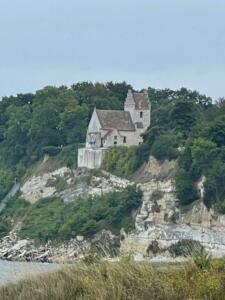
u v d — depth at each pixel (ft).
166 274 321.52
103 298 302.25
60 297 311.47
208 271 318.65
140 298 303.89
